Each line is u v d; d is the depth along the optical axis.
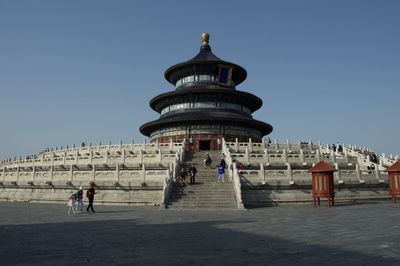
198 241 14.56
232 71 82.88
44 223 21.41
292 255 11.62
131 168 44.09
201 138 72.25
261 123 76.62
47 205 37.72
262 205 34.62
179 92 76.50
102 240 14.98
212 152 49.56
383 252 11.92
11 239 15.35
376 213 25.38
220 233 16.80
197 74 82.69
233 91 76.75
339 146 59.16
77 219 23.64
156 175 37.53
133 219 23.44
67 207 34.75
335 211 27.67
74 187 39.66
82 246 13.59
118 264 10.59
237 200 32.03
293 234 16.17
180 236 15.96
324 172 33.44
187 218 23.81
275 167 43.75
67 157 50.38
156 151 48.75
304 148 56.75
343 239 14.62
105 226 19.80
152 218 23.98
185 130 73.25
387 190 39.84
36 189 43.03
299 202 35.81
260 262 10.68
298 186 36.22
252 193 35.25
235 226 19.34
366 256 11.32
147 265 10.45
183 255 11.83
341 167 45.97
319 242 13.98
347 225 19.08
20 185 44.03
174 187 35.31
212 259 11.17
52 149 68.94
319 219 22.23
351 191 38.16
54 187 41.19
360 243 13.68
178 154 43.66
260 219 22.78
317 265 10.22
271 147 53.66
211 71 82.38
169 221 22.11
